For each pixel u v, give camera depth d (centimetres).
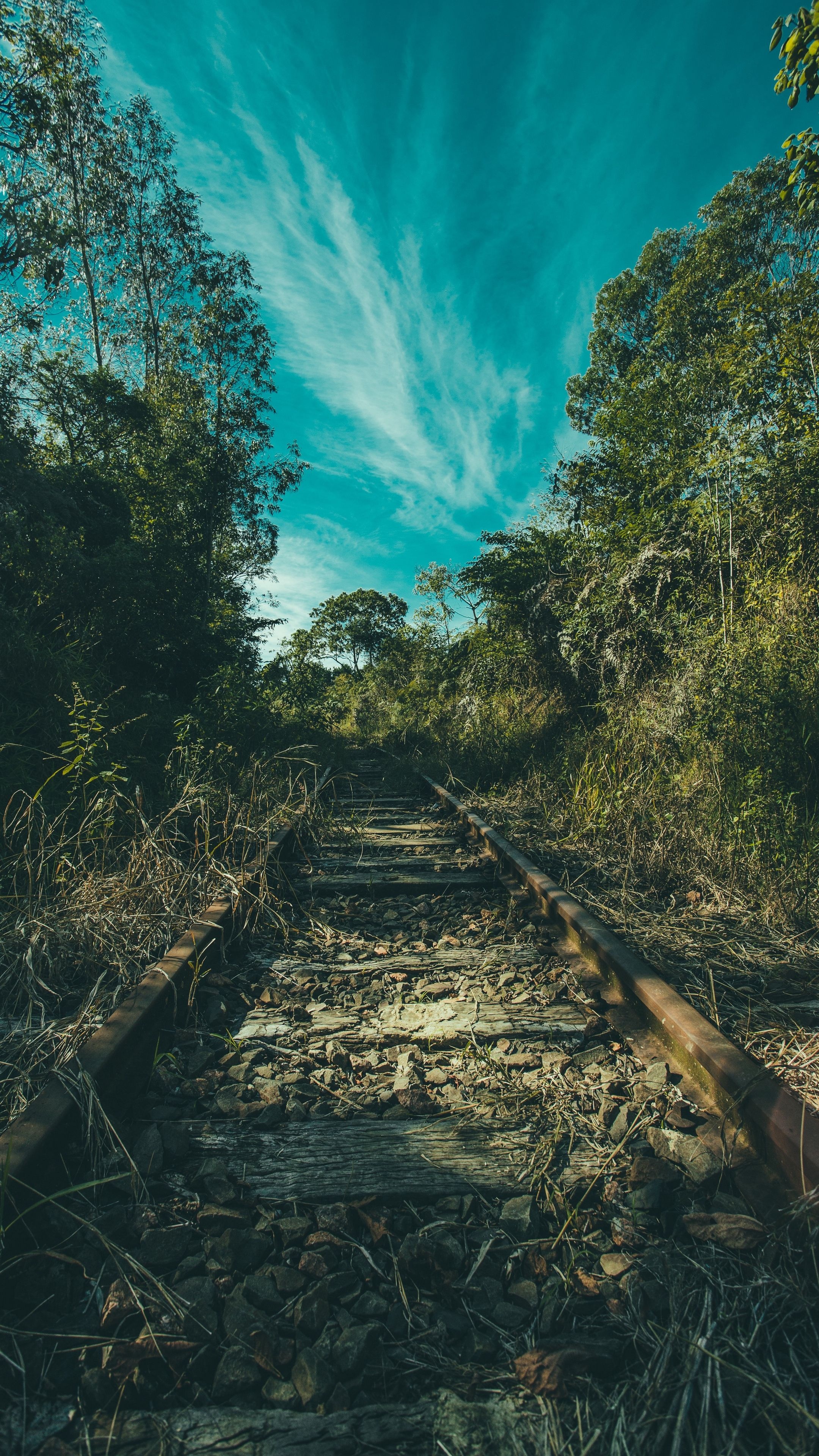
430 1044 253
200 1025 263
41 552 704
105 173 1778
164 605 898
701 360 1030
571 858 477
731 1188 174
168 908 324
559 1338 137
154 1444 119
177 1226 166
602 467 1068
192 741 634
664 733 588
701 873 398
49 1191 167
